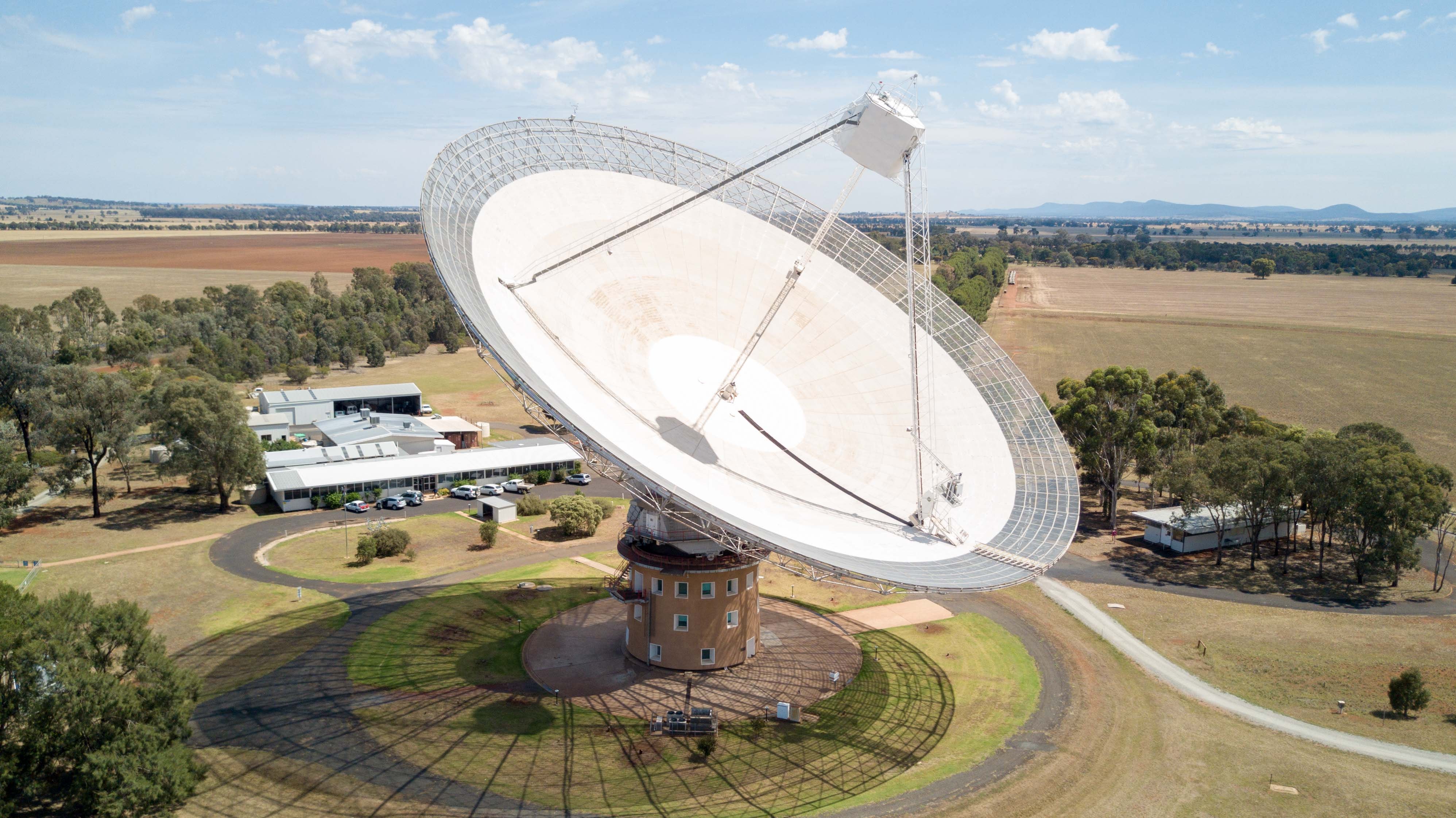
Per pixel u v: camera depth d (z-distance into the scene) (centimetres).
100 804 4538
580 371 5738
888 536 5681
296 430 15425
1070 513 6053
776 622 7881
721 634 6744
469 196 6034
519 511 11575
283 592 8438
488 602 8244
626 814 4969
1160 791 5334
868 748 5750
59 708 4688
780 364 7088
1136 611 8450
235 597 8262
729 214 7738
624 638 7406
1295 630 7994
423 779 5241
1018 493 6312
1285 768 5612
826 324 7462
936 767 5528
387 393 16975
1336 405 18275
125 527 10525
